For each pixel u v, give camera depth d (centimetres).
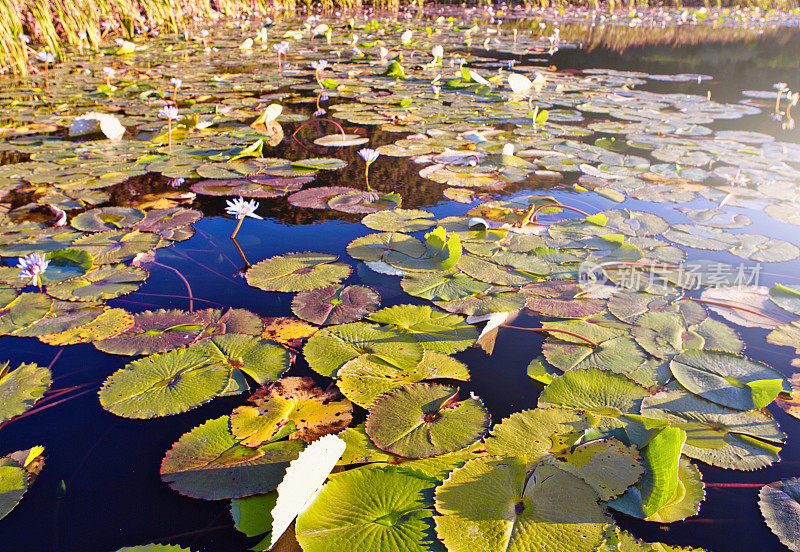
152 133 421
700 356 168
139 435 141
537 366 170
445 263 217
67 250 223
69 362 167
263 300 203
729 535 114
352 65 787
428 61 837
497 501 116
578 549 105
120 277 212
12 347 174
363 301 199
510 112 519
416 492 119
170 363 165
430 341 177
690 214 288
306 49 928
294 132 439
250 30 1133
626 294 206
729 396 152
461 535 107
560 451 132
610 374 160
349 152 392
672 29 1440
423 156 384
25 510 119
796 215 282
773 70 831
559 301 199
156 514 118
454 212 287
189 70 698
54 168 334
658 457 125
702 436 139
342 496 118
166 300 201
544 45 1063
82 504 120
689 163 370
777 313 196
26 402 149
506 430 139
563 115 512
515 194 315
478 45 1045
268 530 111
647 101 588
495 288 209
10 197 290
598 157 385
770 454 135
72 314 189
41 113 465
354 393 152
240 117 474
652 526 115
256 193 307
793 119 514
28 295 198
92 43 857
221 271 224
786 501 123
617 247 245
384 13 1644
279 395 153
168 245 246
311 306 196
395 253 236
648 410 146
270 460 128
